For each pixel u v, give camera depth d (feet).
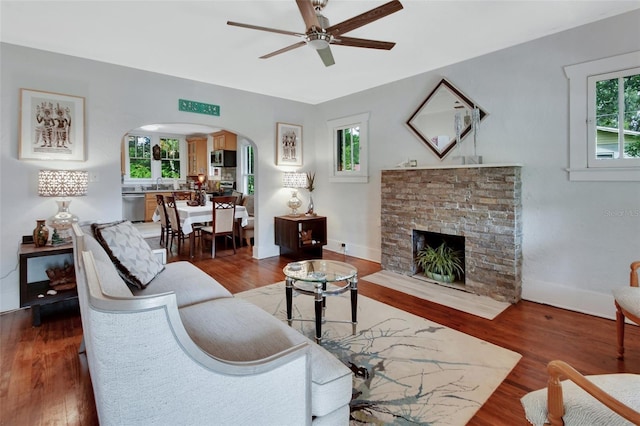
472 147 11.78
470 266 11.35
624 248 8.88
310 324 9.00
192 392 3.10
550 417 3.63
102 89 11.62
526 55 10.37
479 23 9.14
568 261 9.83
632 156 8.69
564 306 9.93
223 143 27.35
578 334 8.33
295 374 3.81
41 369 6.89
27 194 10.38
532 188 10.42
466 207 11.34
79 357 7.39
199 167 30.91
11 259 10.16
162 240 20.01
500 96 11.03
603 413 3.41
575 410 3.52
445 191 11.90
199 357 3.11
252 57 11.50
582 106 9.36
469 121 11.82
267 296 11.14
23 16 8.59
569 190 9.72
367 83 14.70
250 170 26.48
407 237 13.29
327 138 17.75
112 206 11.92
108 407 2.78
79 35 9.71
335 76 13.69
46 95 10.56
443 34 9.82
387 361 7.16
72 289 9.59
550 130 9.99
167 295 2.93
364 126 15.70
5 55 9.94
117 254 7.38
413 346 7.79
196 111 13.97
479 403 5.82
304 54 11.26
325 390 4.18
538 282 10.43
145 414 2.90
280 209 17.22
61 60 10.81
